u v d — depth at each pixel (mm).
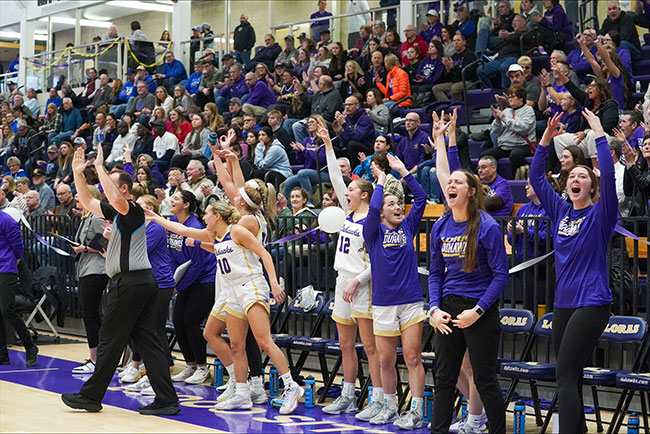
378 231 6359
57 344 11109
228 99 15445
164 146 14102
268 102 14367
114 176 7477
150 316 6703
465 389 6062
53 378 8469
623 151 7723
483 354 5195
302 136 12375
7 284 9195
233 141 12172
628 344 6949
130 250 6531
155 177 12969
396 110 12273
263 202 7234
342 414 6879
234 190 7855
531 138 10297
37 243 11945
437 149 6082
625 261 7141
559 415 5051
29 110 18812
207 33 18625
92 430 5988
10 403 7039
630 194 7625
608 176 5074
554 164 9766
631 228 7594
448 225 5461
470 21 13562
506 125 10336
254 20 19219
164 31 19594
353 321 6859
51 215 11758
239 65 16297
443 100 12406
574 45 12750
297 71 15227
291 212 9539
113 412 6730
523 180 9859
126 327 6625
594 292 5098
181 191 8195
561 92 10750
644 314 7512
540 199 5535
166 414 6648
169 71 18016
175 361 9875
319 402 7395
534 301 7156
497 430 5188
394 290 6305
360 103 12703
